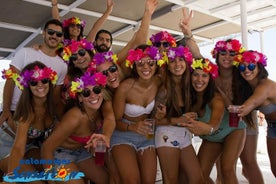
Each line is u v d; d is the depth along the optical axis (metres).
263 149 7.80
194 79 3.45
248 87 3.62
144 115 3.52
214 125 3.30
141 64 3.28
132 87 3.39
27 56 3.64
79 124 3.13
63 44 3.88
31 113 3.07
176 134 3.47
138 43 4.13
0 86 6.03
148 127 3.33
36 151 3.46
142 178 3.41
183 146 3.52
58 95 3.62
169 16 7.85
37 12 7.25
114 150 3.40
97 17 7.76
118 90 3.39
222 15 7.92
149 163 3.42
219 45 3.62
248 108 3.19
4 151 3.41
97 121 3.34
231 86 3.71
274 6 7.23
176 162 3.49
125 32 9.27
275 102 3.42
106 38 4.46
